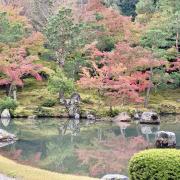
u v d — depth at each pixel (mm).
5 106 38281
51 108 39656
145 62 41625
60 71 41969
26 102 42531
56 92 41656
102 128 31969
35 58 42500
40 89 46031
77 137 26859
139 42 46812
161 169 8422
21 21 47844
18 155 20156
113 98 39344
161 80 44625
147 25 49812
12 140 24672
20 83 40781
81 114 38969
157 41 42844
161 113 43219
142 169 8609
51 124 33781
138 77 41812
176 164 8375
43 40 46969
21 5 57969
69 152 21516
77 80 44781
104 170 17297
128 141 25422
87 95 43062
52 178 13828
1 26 43719
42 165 18078
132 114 39062
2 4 53688
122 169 17516
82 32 47844
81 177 14719
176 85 49250
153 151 8812
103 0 62625
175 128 32375
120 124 35188
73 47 45469
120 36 50844
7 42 43594
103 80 39031
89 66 46938
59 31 44750
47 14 56969
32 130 29609
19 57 41156
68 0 58562
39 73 47844
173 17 49156
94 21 50250
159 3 57844
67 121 36500
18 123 33906
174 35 52094
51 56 49812
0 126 31547
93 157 20219
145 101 43094
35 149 22016
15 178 13344
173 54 48469
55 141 24922
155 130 31094
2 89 46562
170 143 21672
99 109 39625
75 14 51188
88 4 56281
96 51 43344
